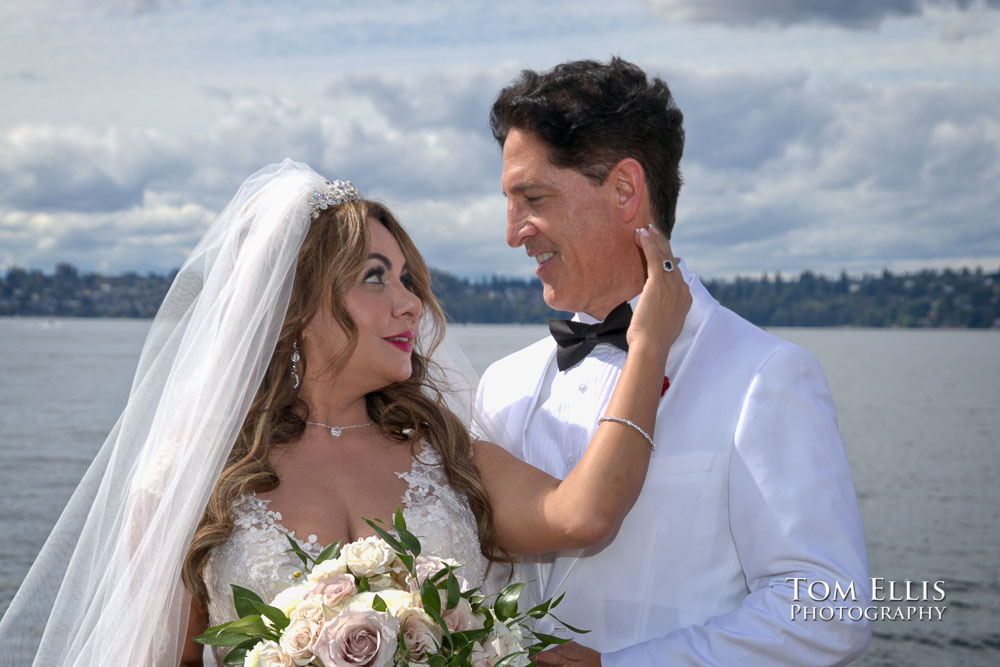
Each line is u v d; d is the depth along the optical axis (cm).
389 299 227
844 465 212
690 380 228
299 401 233
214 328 213
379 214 234
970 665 973
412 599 178
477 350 7262
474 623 181
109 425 3325
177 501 203
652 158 229
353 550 185
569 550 233
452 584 179
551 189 232
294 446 230
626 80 228
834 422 218
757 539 208
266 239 215
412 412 240
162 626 205
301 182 223
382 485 227
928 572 1372
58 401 4234
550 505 218
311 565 204
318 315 226
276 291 214
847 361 9050
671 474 221
